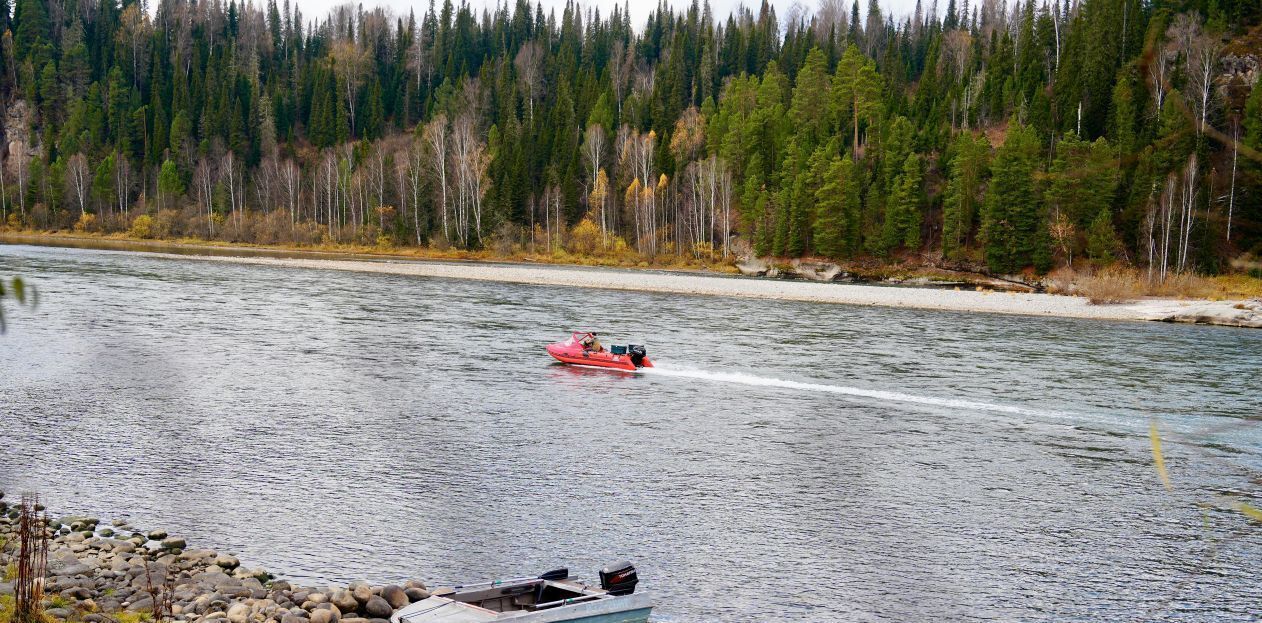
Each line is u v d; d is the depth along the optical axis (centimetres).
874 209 10681
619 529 1783
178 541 1614
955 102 12900
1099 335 4953
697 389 3209
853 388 3262
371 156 14200
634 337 4450
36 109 17950
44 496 1869
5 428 2373
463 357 3738
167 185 14525
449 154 13212
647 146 12850
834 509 1933
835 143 11019
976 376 3534
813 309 6109
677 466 2225
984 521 1875
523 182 12500
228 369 3272
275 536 1695
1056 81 11250
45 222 14375
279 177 14850
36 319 4284
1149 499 2038
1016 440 2566
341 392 2970
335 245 12838
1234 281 6969
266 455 2217
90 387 2897
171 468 2091
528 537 1727
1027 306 6544
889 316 5747
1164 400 3112
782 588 1522
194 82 17612
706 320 5244
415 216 12562
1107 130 10056
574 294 6762
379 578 1523
